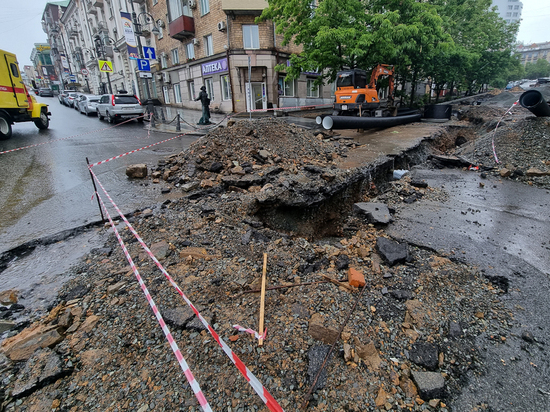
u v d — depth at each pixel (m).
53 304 2.77
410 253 3.80
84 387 1.98
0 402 1.89
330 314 2.53
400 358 2.24
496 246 3.93
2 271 3.29
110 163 7.83
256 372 2.03
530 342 2.44
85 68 46.53
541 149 7.30
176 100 25.28
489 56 28.30
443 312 2.72
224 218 4.46
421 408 1.91
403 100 23.73
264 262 3.19
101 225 4.34
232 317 2.47
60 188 5.93
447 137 11.42
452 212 5.08
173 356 2.14
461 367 2.22
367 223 4.82
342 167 6.47
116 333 2.36
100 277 3.07
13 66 11.42
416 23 13.65
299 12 14.06
